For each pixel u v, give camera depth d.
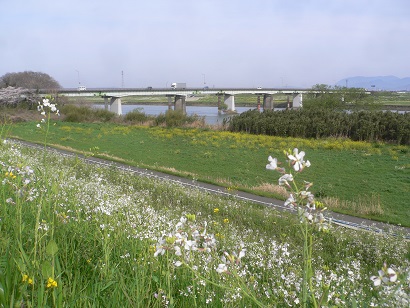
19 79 109.88
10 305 2.72
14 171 5.86
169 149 45.50
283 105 194.25
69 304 3.26
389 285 2.51
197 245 3.02
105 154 39.75
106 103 113.56
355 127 50.47
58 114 5.47
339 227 16.98
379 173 34.09
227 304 4.21
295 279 6.13
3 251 3.76
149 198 17.66
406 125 46.56
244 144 48.41
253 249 10.10
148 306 3.79
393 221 21.14
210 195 22.33
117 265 4.82
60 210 6.58
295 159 2.68
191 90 134.50
